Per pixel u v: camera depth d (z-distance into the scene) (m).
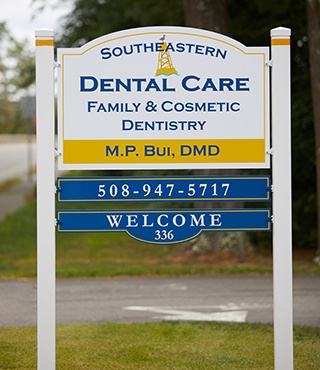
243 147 8.11
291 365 7.85
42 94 7.84
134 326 11.12
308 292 13.91
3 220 27.86
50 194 7.82
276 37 7.91
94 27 32.78
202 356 9.41
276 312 7.87
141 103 8.09
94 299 13.58
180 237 8.09
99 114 8.07
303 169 19.88
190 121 8.10
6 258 19.08
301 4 20.19
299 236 20.41
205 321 11.46
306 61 20.55
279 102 7.93
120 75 8.07
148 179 8.09
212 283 15.14
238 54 8.09
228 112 8.10
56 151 8.06
